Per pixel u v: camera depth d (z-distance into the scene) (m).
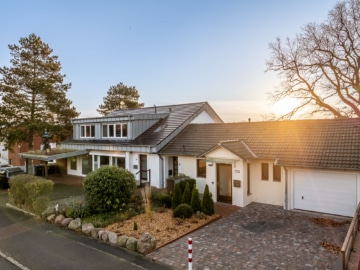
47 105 27.73
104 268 7.37
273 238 9.47
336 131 14.29
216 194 14.96
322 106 24.80
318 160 12.45
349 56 22.95
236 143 15.25
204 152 15.89
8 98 26.00
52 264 7.63
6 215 12.91
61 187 19.39
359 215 9.48
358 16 22.03
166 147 18.50
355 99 23.12
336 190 12.16
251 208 13.52
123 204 12.27
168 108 25.67
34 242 9.34
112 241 9.16
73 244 9.14
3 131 25.94
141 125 21.64
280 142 15.00
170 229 10.30
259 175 14.61
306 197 12.94
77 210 11.67
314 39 24.31
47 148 23.19
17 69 26.91
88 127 24.94
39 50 28.42
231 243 9.05
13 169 22.42
